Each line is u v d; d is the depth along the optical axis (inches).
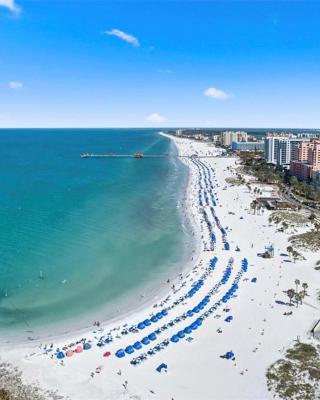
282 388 3201.3
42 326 4239.7
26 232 7057.1
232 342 3882.9
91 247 6496.1
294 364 3494.1
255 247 6648.6
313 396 3097.9
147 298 4862.2
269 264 5885.8
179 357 3651.6
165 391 3211.1
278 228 7687.0
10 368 3521.2
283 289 5059.1
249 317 4355.3
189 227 7760.8
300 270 5669.3
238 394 3159.5
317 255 6235.2
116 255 6215.6
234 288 5032.0
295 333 4037.9
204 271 5590.6
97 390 3228.3
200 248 6569.9
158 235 7249.0
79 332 4126.5
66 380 3361.2
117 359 3646.7
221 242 6879.9
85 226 7583.7
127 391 3216.0
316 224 7519.7
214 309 4510.3
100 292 5009.8
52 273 5467.5
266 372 3410.4
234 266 5787.4
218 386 3257.9
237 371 3440.0
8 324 4269.2
